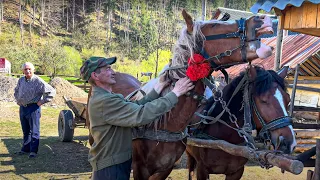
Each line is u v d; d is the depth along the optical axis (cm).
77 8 7644
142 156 288
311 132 712
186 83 252
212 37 255
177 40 273
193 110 270
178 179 541
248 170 612
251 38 243
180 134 281
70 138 788
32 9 7012
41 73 3994
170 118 273
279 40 826
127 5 7919
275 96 296
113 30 6912
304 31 411
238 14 1838
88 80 252
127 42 6131
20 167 581
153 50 5484
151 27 6072
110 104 240
